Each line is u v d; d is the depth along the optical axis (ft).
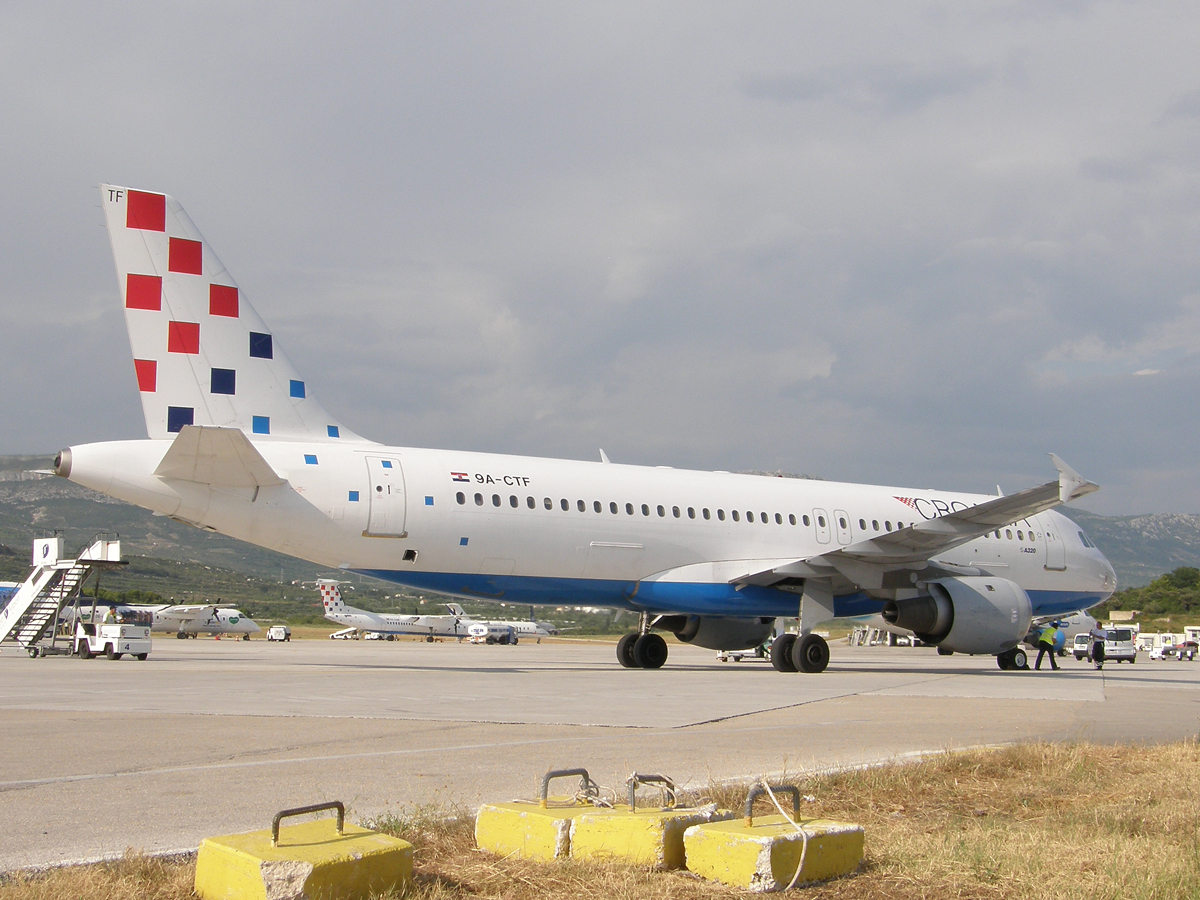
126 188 65.57
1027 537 93.04
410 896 15.53
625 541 74.95
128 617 203.62
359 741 31.30
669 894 15.85
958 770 27.68
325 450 67.00
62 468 61.31
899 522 88.69
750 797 17.51
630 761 27.94
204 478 62.54
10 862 16.44
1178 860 18.19
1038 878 17.15
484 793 22.95
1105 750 31.71
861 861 17.87
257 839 15.79
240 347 67.87
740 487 82.28
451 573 69.72
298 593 539.29
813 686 59.47
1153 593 377.50
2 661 85.15
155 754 28.09
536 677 65.05
